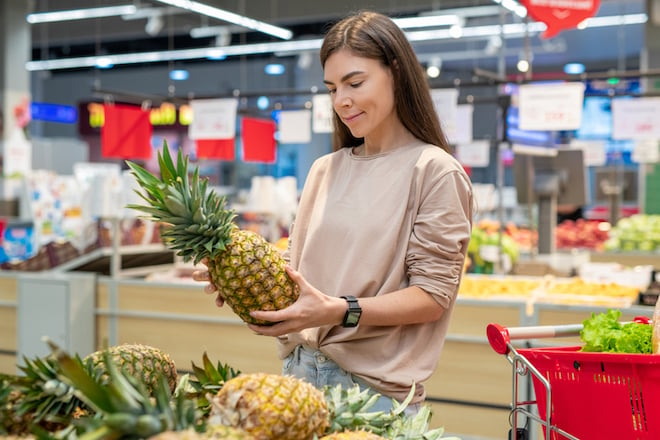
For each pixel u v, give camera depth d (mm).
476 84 6793
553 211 7492
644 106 7996
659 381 1646
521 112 6539
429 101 2127
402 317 1935
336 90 2061
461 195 2025
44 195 10859
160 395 1186
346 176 2156
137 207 1703
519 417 4465
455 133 7055
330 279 2064
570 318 4508
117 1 14875
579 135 17781
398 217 2010
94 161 19609
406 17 13805
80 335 5863
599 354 1713
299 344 2146
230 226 1726
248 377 1314
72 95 23000
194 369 1571
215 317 5547
